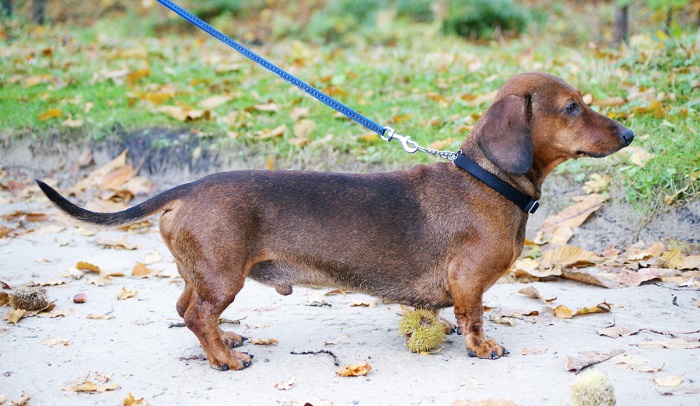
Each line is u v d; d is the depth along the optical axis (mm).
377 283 4156
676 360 3781
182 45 12398
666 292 4957
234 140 7688
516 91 4062
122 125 8117
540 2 15797
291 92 8664
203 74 9531
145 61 10445
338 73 9219
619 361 3779
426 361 4000
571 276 5285
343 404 3484
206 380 3816
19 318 4684
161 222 4090
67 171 7965
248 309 4934
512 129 3900
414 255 4090
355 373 3826
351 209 4082
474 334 4066
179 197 4047
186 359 4086
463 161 4141
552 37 13805
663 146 6273
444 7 14508
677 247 5617
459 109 7770
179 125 8094
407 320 4160
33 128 8219
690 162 6035
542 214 6312
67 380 3812
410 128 7516
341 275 4125
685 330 4258
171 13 16219
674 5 10266
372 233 4066
